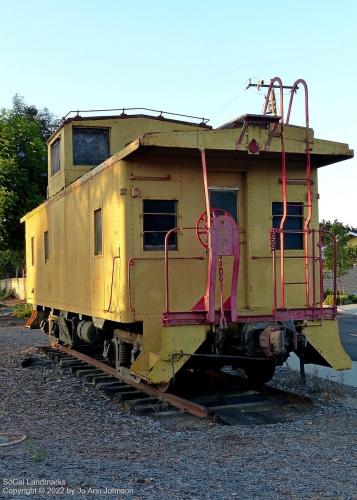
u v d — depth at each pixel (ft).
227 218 24.14
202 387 30.86
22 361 40.29
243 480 16.40
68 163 37.40
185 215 26.58
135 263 25.82
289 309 26.30
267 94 25.95
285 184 25.67
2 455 18.54
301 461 18.25
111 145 37.99
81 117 37.55
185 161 26.71
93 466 17.49
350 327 64.95
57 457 18.47
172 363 24.48
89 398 28.84
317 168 28.78
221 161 27.09
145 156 26.11
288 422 23.75
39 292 45.98
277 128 25.39
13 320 77.61
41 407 26.99
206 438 21.38
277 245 27.76
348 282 113.39
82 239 32.81
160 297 26.05
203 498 14.92
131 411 25.77
